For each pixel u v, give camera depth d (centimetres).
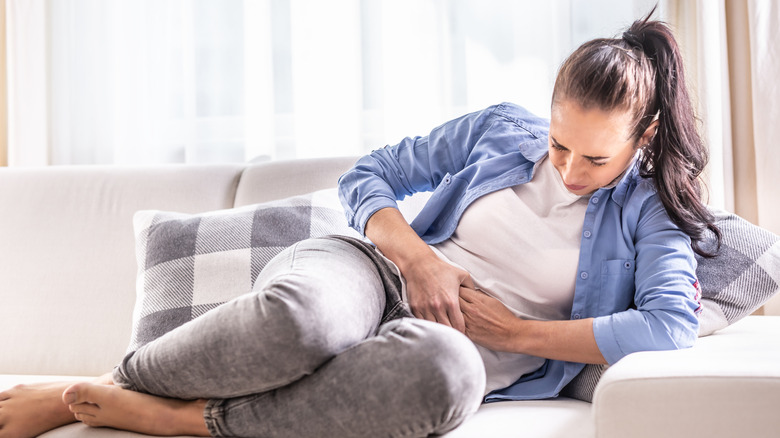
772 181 189
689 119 115
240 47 239
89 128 245
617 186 122
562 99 105
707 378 83
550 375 118
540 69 220
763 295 129
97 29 244
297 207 152
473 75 224
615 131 104
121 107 242
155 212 153
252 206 154
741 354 96
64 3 245
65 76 245
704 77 196
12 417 105
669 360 91
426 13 226
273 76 238
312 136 232
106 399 99
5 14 245
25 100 241
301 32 232
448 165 138
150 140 242
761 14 190
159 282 140
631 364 90
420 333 91
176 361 95
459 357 90
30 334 167
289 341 89
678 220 117
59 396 108
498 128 134
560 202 122
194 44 239
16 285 171
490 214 123
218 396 96
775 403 81
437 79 225
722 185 196
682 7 206
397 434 89
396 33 227
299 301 91
